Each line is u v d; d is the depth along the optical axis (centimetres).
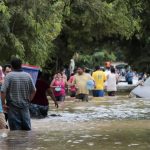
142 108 2542
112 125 1823
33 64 3281
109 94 3956
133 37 5978
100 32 4906
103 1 4297
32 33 3219
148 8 2708
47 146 1334
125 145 1348
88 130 1673
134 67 6475
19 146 1338
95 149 1285
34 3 3114
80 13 4625
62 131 1650
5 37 3041
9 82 1647
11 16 3088
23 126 1667
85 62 8469
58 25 3397
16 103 1650
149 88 3262
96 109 2522
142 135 1538
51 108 2622
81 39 5431
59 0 3641
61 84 3231
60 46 5450
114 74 3959
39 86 2197
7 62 3114
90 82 3123
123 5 2962
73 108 2603
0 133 1599
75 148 1302
